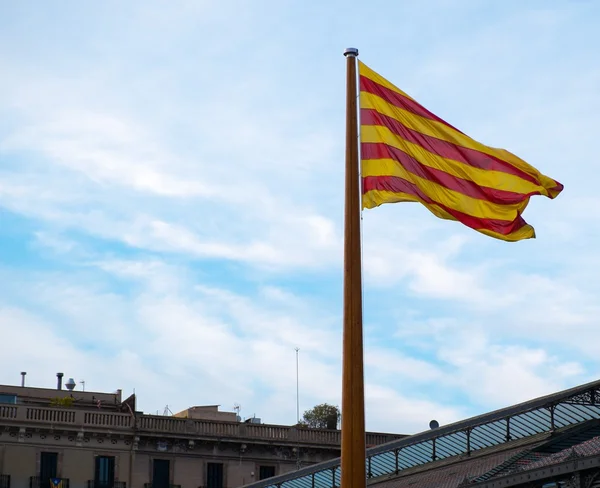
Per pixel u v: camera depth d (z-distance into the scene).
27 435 78.81
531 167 22.62
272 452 86.56
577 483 35.53
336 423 106.06
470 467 51.22
